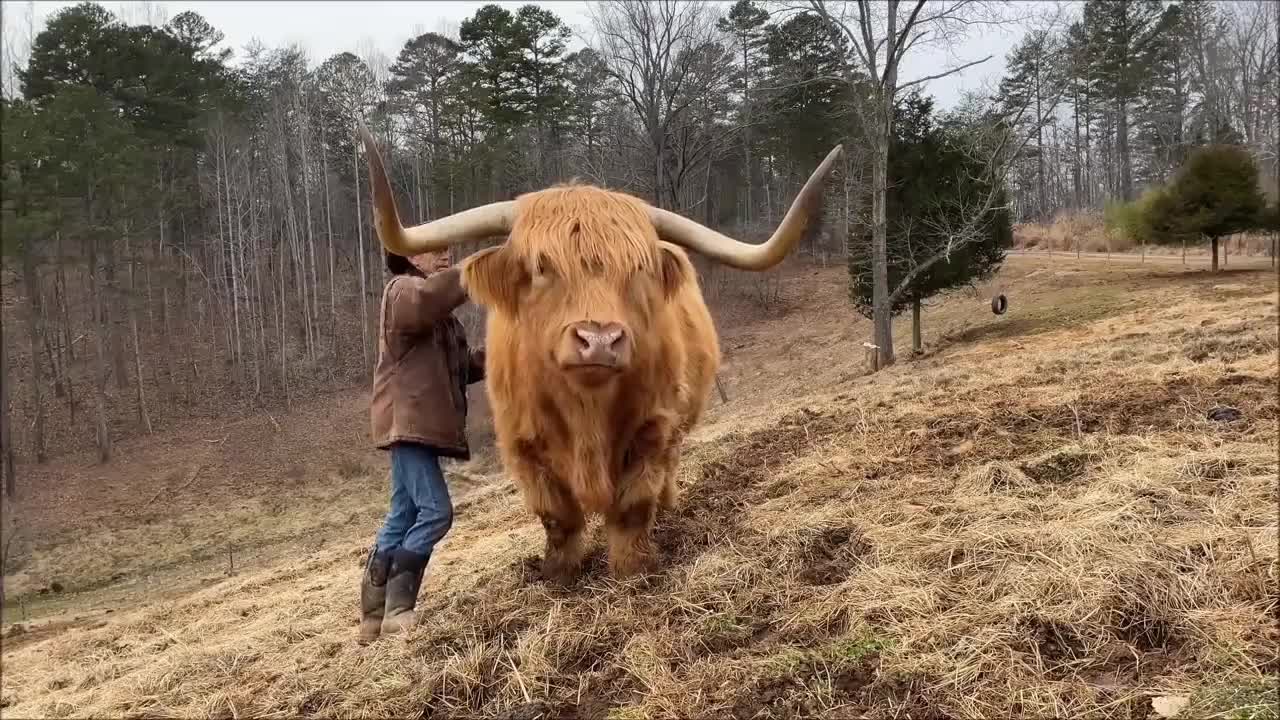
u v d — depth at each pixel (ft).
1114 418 17.06
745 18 105.29
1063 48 58.03
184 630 23.53
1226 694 7.46
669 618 11.28
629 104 97.14
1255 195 54.70
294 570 33.50
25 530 62.59
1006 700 8.08
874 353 55.72
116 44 99.04
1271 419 15.51
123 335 116.98
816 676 8.96
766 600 11.26
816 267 137.69
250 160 126.72
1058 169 157.17
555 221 11.11
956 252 56.75
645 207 12.23
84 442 88.22
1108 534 10.71
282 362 107.14
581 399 11.94
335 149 139.95
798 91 105.81
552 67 119.85
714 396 75.15
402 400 12.55
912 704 8.31
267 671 13.76
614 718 9.14
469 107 121.08
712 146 95.40
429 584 17.98
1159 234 66.85
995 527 11.75
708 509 16.78
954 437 18.08
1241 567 9.45
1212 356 24.91
